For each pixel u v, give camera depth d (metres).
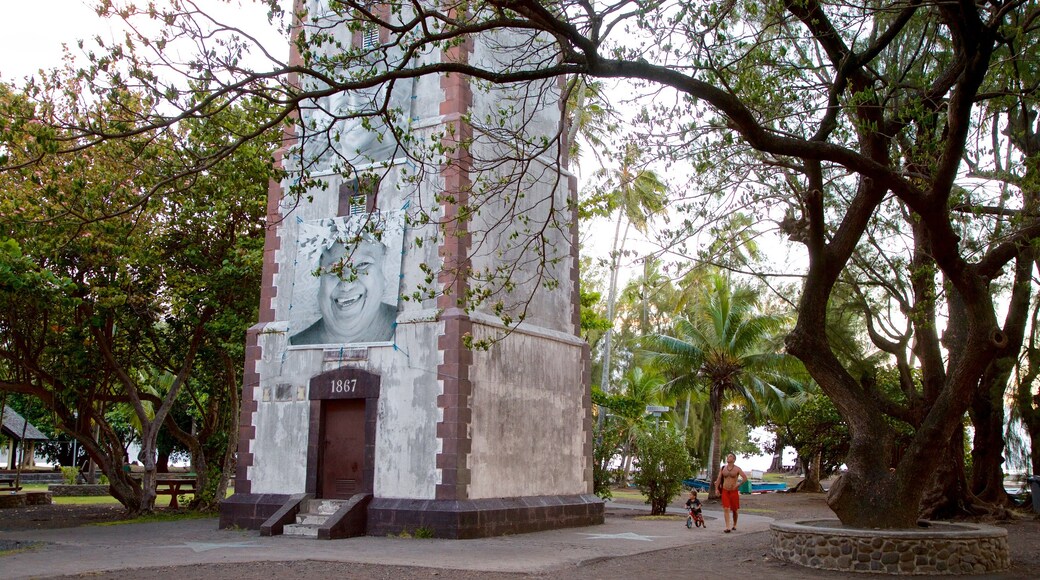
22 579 10.28
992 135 18.25
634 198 20.58
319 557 12.86
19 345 22.00
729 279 36.50
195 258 21.95
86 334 22.58
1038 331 22.56
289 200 19.22
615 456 40.03
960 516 22.36
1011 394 24.55
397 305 17.41
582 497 20.06
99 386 25.25
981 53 10.02
